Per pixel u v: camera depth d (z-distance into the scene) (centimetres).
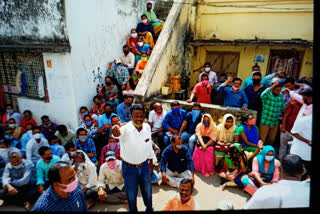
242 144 394
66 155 346
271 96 403
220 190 340
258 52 650
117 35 619
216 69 728
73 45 463
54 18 442
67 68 466
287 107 392
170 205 252
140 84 508
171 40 599
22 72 540
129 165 250
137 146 242
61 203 194
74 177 189
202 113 462
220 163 391
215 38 693
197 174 387
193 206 244
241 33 662
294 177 179
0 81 577
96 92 554
